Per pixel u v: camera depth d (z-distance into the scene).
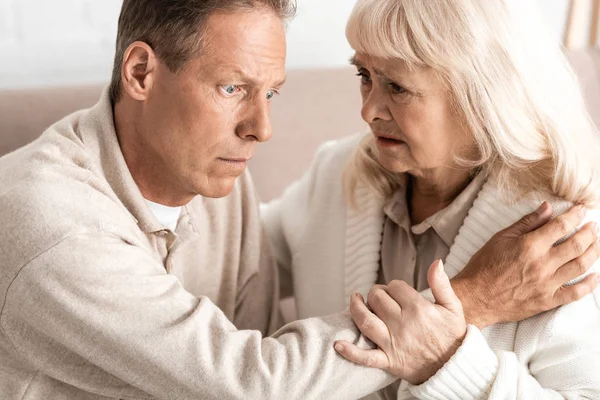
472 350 1.06
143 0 1.04
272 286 1.42
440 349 1.07
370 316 1.08
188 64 1.01
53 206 1.01
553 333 1.11
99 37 1.98
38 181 1.03
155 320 1.02
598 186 1.15
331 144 1.47
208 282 1.34
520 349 1.13
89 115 1.13
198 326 1.03
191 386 1.03
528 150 1.13
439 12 1.05
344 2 2.14
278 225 1.52
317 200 1.41
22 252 0.99
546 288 1.10
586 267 1.10
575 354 1.11
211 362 1.02
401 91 1.11
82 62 1.98
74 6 1.93
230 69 1.01
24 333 1.04
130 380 1.04
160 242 1.18
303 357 1.05
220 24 1.00
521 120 1.12
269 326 1.42
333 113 1.76
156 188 1.15
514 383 1.06
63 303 0.99
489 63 1.08
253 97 1.04
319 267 1.39
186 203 1.19
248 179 1.38
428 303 1.07
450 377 1.06
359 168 1.30
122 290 1.01
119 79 1.09
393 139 1.17
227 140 1.05
